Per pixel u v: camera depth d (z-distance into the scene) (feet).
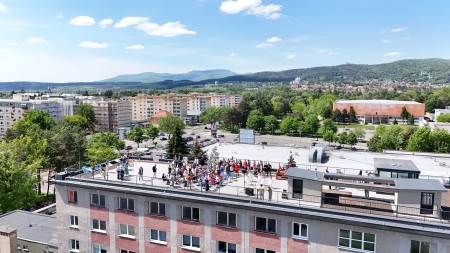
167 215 103.81
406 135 363.35
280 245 91.71
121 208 110.22
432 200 82.12
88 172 125.49
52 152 264.11
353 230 84.43
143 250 107.65
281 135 614.34
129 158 151.94
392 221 80.89
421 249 79.15
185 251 102.47
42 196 243.40
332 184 88.58
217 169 121.19
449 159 159.43
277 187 107.45
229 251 97.91
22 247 155.53
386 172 109.91
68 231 117.91
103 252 113.60
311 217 86.84
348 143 484.74
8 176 193.98
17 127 359.46
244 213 94.68
